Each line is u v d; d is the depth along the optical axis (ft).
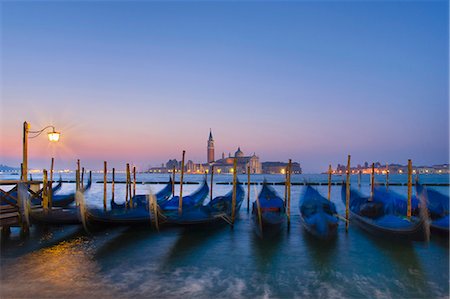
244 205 93.15
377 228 46.88
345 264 36.73
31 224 51.21
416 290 29.84
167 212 58.59
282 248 43.16
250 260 38.19
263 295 28.68
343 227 55.98
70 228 53.78
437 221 47.70
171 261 37.70
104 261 37.58
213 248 43.11
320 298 28.14
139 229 52.29
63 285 30.53
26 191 51.72
